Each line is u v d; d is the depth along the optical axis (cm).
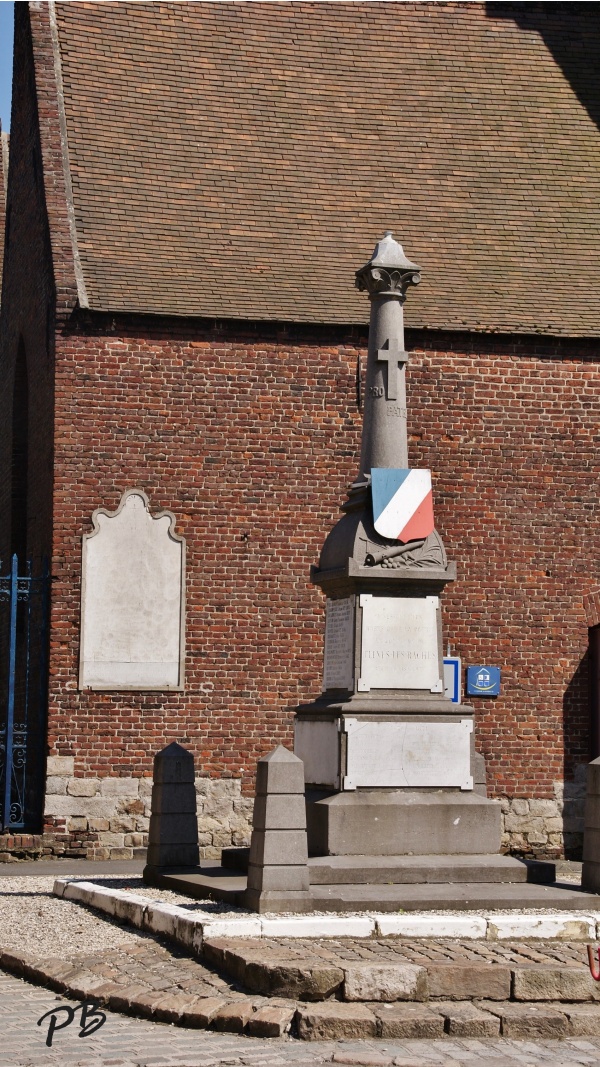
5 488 2142
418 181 1986
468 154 2036
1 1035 773
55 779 1631
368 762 1110
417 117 2052
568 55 2188
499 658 1775
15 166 2205
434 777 1122
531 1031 780
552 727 1780
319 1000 793
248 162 1936
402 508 1164
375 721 1117
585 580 1809
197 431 1720
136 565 1684
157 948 921
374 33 2112
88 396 1692
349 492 1222
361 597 1148
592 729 1791
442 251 1909
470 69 2123
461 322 1800
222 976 841
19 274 2098
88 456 1686
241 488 1727
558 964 836
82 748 1644
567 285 1903
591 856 1065
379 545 1156
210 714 1688
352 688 1137
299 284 1808
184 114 1952
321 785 1140
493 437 1802
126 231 1803
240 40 2044
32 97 1973
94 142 1877
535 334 1809
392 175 1983
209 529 1712
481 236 1944
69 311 1692
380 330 1212
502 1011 789
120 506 1686
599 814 1068
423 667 1152
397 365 1206
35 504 1880
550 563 1802
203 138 1938
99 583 1670
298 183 1938
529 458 1809
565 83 2156
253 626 1711
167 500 1703
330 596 1208
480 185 2003
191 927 902
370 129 2022
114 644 1666
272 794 981
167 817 1230
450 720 1134
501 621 1781
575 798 1775
